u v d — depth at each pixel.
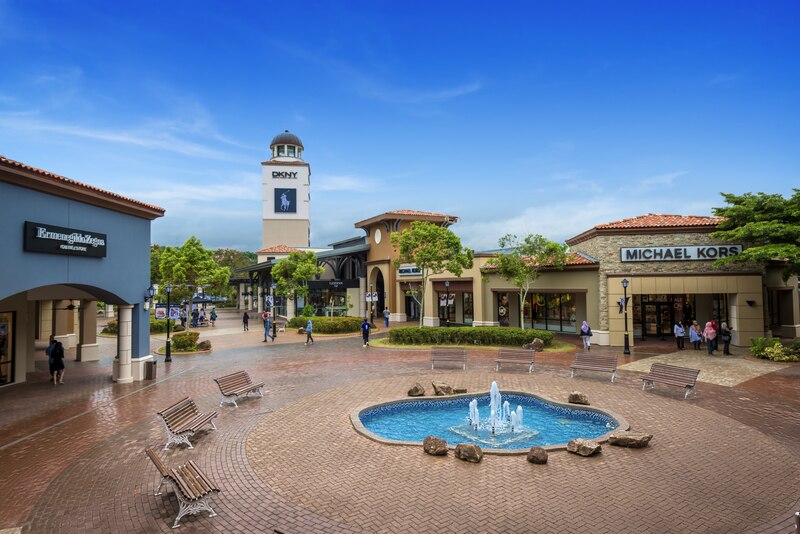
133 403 14.41
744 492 7.88
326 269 56.38
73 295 18.84
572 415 12.97
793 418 11.98
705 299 28.02
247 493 8.05
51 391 16.14
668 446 10.00
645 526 6.82
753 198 21.89
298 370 19.48
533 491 7.95
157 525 7.08
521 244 27.34
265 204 70.00
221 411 13.26
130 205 16.91
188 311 45.38
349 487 8.22
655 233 24.97
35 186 13.05
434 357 19.38
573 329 30.05
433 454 9.67
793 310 28.70
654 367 15.31
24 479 8.85
